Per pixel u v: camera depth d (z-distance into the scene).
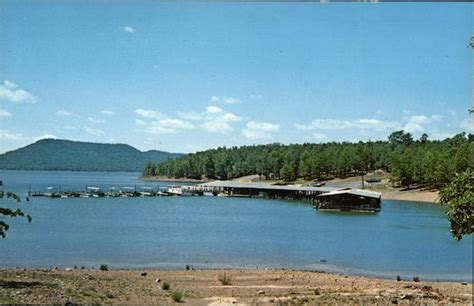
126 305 17.47
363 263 37.44
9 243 44.00
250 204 105.94
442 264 37.38
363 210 87.88
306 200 118.25
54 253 39.03
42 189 136.38
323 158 156.38
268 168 181.25
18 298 16.84
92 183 193.25
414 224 67.56
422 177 123.31
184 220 69.12
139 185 185.88
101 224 61.75
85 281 23.34
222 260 37.25
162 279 26.66
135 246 43.72
